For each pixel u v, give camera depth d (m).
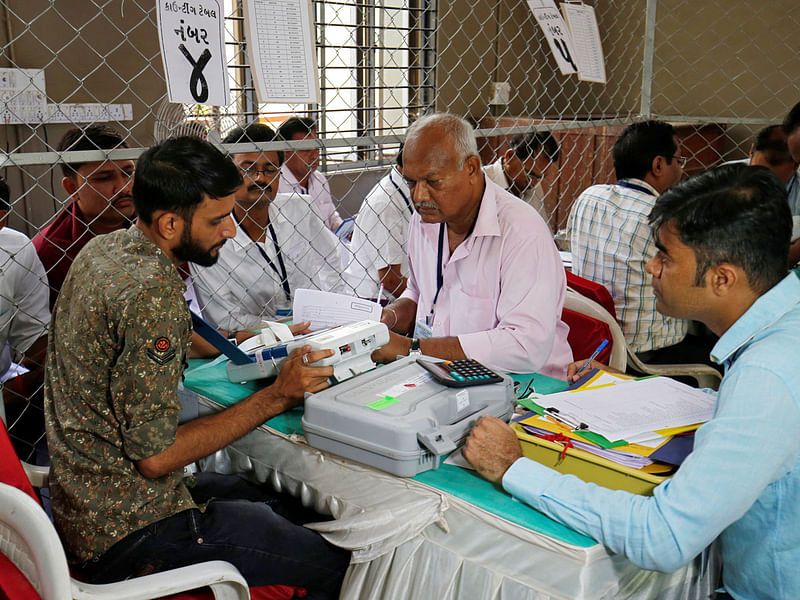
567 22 2.60
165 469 1.31
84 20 3.19
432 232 1.92
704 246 1.10
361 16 3.95
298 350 1.48
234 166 1.35
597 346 2.14
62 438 1.34
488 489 1.27
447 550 1.26
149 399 1.26
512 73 4.89
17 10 2.98
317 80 1.79
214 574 1.26
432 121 1.66
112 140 2.09
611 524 1.10
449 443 1.29
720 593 1.32
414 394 1.41
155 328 1.24
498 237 1.74
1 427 1.29
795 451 1.06
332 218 3.69
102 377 1.28
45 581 1.10
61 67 3.16
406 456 1.28
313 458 1.46
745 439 1.03
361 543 1.36
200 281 2.34
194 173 1.28
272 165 2.36
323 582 1.54
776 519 1.14
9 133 3.01
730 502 1.04
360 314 1.80
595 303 2.21
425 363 1.51
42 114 3.08
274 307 2.53
